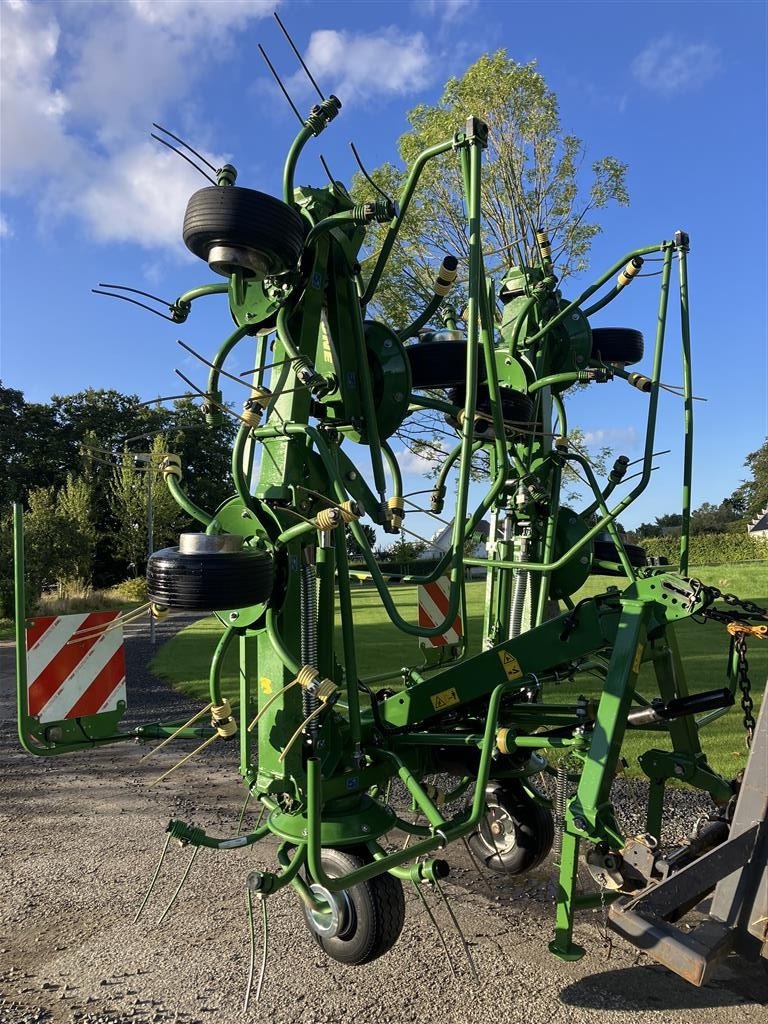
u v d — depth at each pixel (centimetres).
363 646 1316
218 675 334
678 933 262
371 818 316
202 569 276
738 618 317
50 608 2516
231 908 404
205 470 4041
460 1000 317
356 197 1443
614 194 1471
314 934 323
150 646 1712
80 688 373
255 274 305
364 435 375
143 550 3148
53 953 362
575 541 463
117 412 5131
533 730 424
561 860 320
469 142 306
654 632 354
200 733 389
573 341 487
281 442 336
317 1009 313
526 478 448
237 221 286
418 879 284
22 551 347
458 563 318
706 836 303
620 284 447
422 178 1412
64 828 534
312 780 259
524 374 468
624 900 290
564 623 371
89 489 3409
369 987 328
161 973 342
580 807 313
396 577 354
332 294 357
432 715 362
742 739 653
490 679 366
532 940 365
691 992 321
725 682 873
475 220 303
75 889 431
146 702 978
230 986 330
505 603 467
